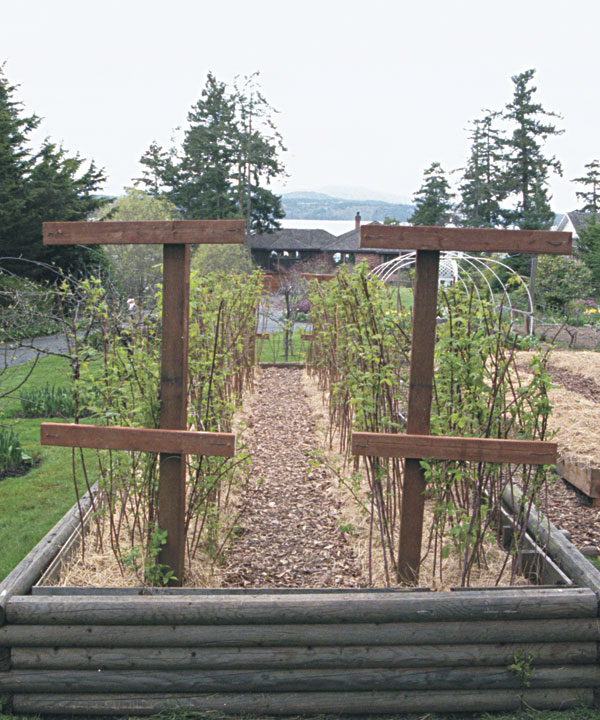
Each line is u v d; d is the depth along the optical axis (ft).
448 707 9.27
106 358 11.80
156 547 10.84
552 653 9.31
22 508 16.17
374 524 14.20
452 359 11.31
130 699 9.22
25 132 75.72
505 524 13.16
